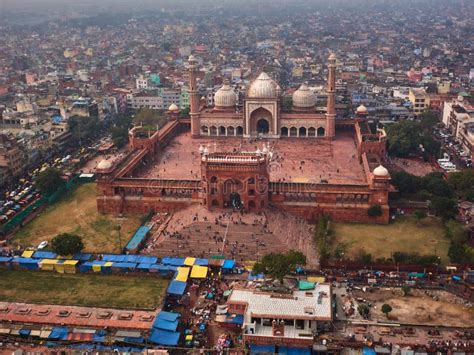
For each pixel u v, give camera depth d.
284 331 103.75
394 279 126.94
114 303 119.12
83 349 104.56
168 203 169.12
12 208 173.38
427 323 109.31
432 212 165.38
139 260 135.38
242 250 142.25
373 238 151.38
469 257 128.62
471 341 102.62
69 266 133.50
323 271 131.00
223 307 115.06
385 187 160.00
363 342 101.75
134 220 166.50
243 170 155.38
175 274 127.50
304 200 166.12
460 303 116.56
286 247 144.12
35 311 114.44
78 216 170.12
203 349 104.44
